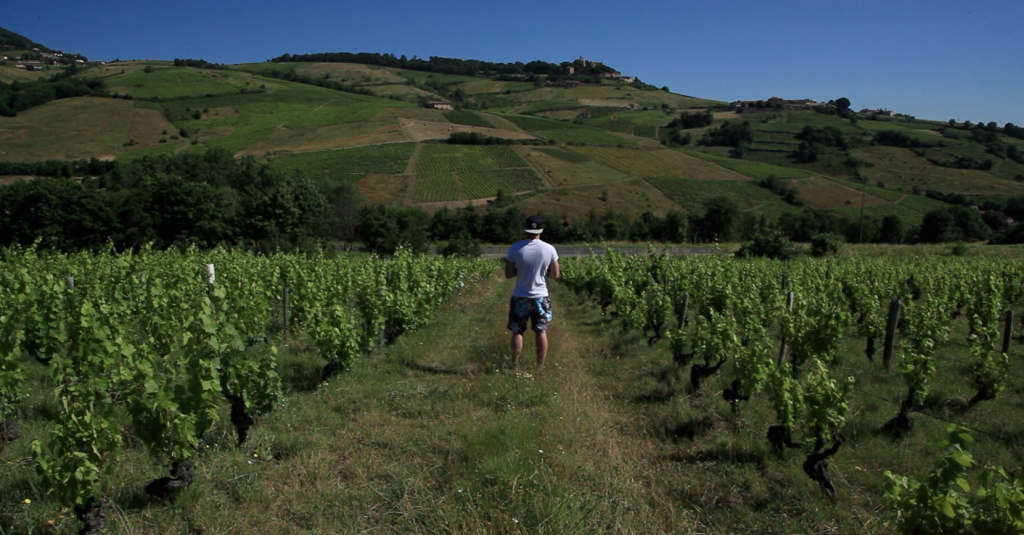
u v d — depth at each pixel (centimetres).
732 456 467
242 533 333
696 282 1264
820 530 362
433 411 541
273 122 10619
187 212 4244
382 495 376
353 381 649
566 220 6562
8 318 630
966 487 292
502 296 2039
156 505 361
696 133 12075
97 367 534
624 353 878
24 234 3841
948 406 625
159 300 798
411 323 901
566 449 450
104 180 6253
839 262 2373
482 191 7731
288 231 4706
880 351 927
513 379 621
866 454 477
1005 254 3309
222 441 454
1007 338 841
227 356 439
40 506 358
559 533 328
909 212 7112
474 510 345
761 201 7806
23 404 564
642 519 358
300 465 416
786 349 808
